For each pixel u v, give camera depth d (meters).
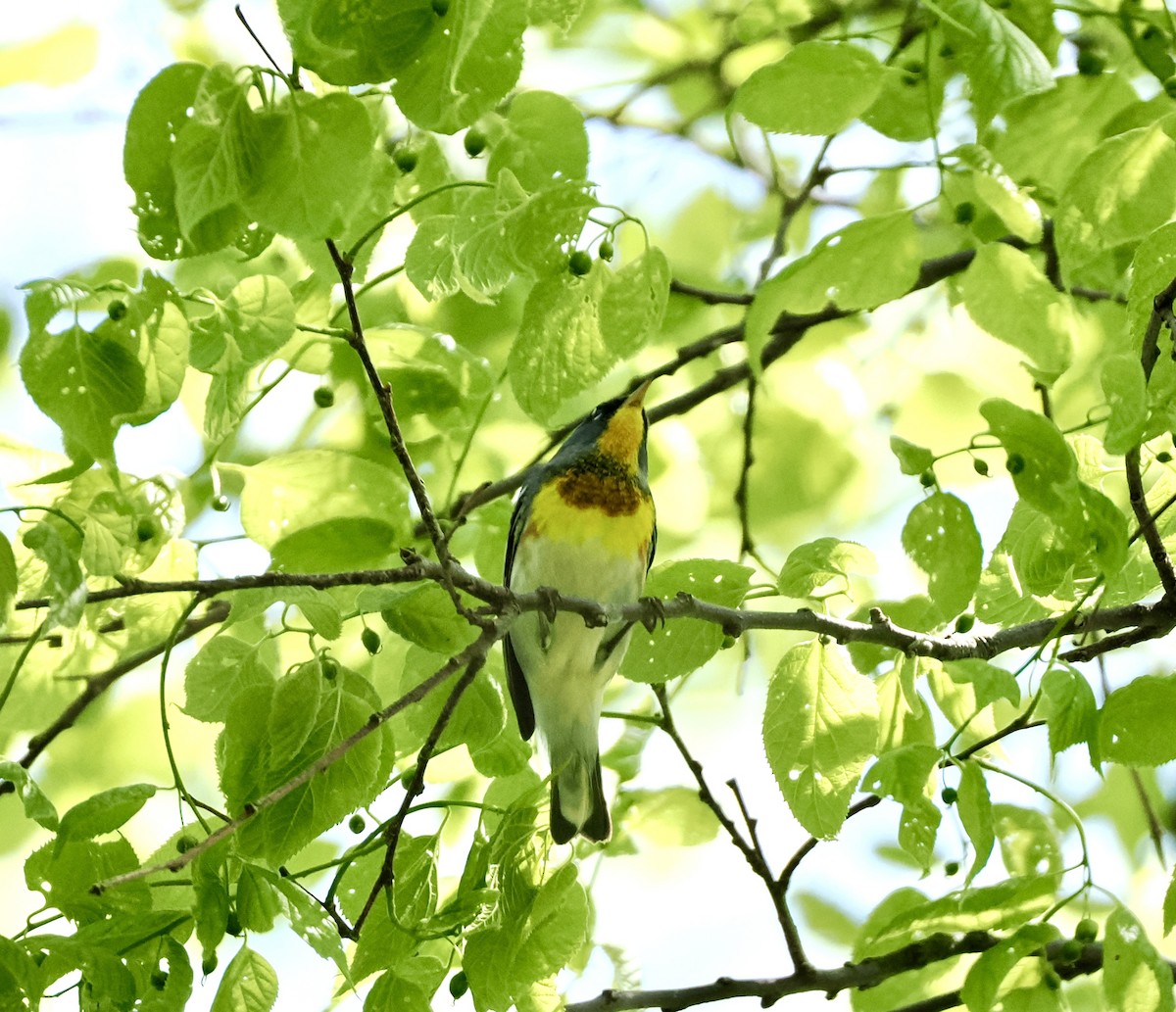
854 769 7.37
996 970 6.53
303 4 5.67
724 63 13.33
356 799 6.75
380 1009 6.62
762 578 13.64
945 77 7.84
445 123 6.03
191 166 5.78
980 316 6.06
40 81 11.30
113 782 12.62
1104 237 6.22
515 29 5.83
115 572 6.18
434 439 10.63
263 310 6.59
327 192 5.88
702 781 9.11
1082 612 7.97
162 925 6.57
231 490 10.41
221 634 7.10
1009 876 8.09
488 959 6.68
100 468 6.44
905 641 7.89
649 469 12.75
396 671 9.13
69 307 6.07
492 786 8.54
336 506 8.14
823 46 5.86
